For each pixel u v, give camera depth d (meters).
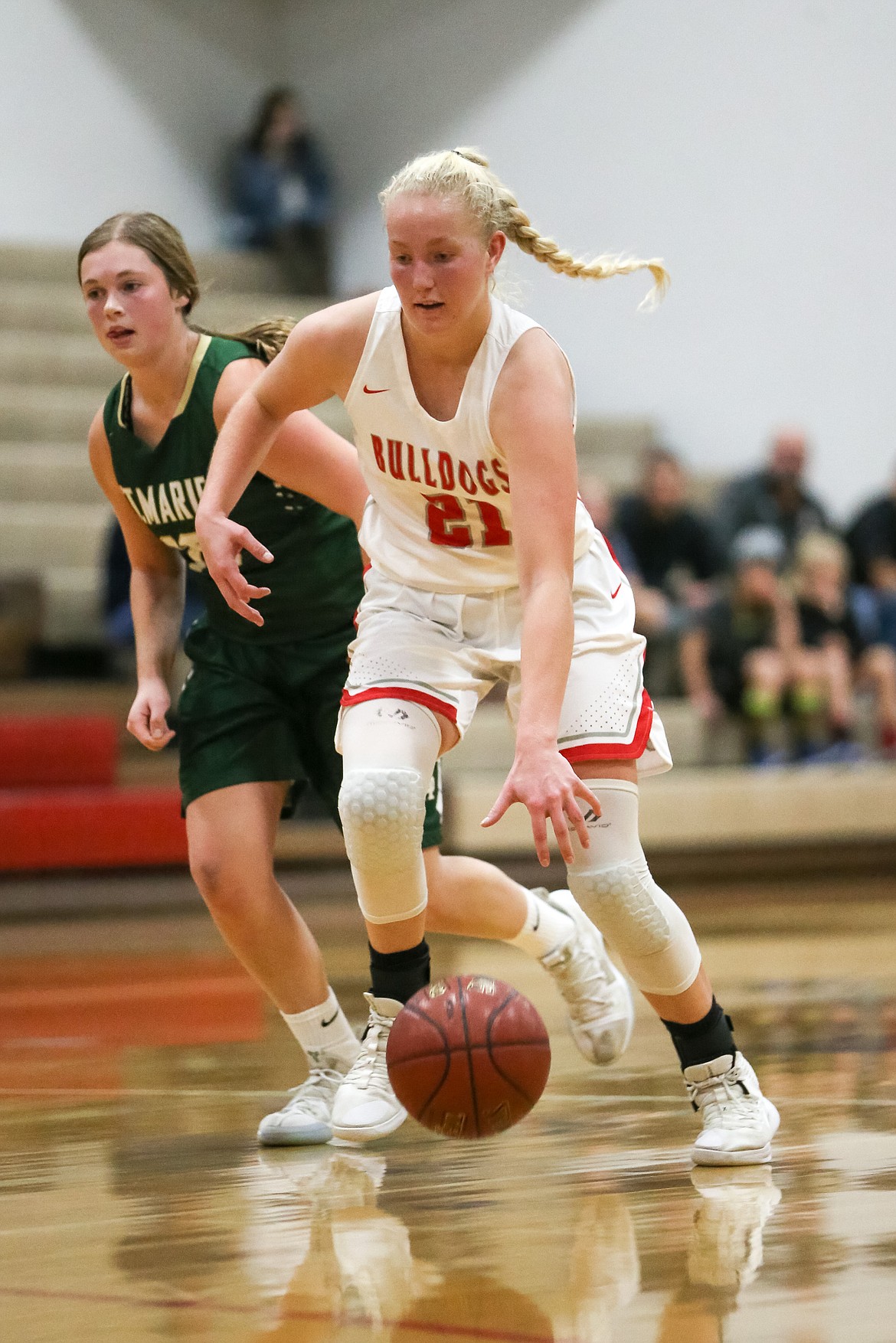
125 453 8.92
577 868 7.38
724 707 27.73
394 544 7.88
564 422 7.16
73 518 31.20
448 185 6.95
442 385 7.32
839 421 30.70
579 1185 7.13
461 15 35.88
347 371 7.55
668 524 28.53
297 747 8.97
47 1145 8.50
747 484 28.56
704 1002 7.60
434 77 36.53
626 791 7.38
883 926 20.61
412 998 7.06
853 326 30.38
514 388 7.17
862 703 28.91
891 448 29.91
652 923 7.37
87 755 26.42
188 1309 5.41
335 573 8.99
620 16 33.38
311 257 37.59
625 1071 10.45
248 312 35.34
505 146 35.38
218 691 8.90
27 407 32.62
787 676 27.58
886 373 29.94
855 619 28.05
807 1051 10.97
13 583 28.59
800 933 19.84
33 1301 5.56
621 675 7.52
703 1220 6.41
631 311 33.72
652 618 27.97
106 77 37.66
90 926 23.19
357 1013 13.33
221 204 39.19
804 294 31.06
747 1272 5.67
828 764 27.78
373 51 37.75
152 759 27.89
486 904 9.19
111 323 8.55
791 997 14.06
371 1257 6.01
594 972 9.72
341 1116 8.14
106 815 24.88
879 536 28.25
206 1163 7.93
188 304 8.84
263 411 7.82
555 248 7.52
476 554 7.71
